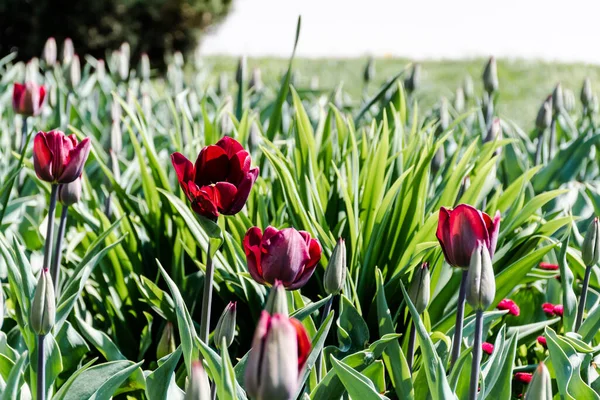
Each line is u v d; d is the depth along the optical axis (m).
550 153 3.88
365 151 2.90
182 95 3.60
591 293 2.59
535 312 2.78
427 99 9.80
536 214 3.08
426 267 1.80
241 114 3.56
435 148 2.40
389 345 1.78
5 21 12.09
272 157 2.31
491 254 1.53
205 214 1.62
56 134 1.88
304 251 1.50
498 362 1.76
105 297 2.60
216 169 1.67
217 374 1.47
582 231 3.04
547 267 2.74
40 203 3.41
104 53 12.75
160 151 3.88
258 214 2.46
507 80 12.55
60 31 12.34
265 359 1.04
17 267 1.93
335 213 2.62
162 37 13.16
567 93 4.96
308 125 2.78
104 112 5.26
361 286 2.32
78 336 2.09
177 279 2.61
